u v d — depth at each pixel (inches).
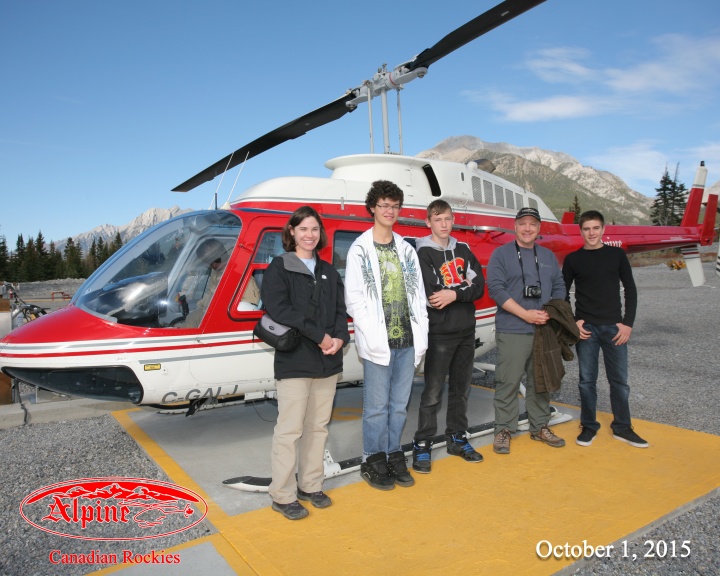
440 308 136.0
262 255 152.6
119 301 137.6
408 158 192.5
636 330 418.3
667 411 198.2
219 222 150.3
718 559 101.8
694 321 459.5
